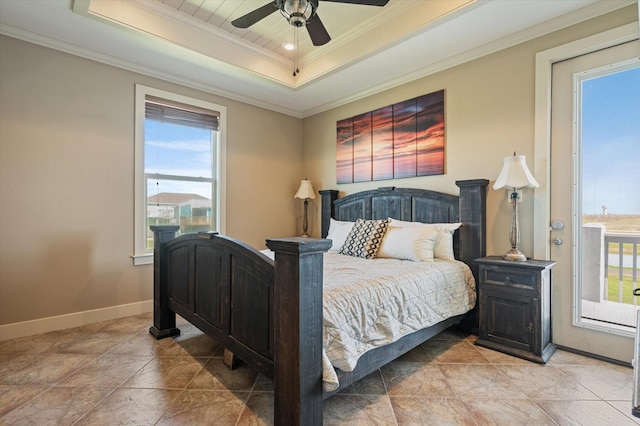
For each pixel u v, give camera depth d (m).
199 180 3.82
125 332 2.78
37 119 2.75
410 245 2.78
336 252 3.39
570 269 2.43
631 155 2.22
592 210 2.36
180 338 2.66
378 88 3.72
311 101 4.27
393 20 2.76
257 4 2.65
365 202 3.80
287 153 4.64
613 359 2.23
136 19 2.61
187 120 3.66
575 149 2.42
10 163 2.64
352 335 1.65
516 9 2.32
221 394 1.83
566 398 1.79
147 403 1.74
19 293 2.68
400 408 1.71
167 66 3.27
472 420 1.61
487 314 2.50
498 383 1.96
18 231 2.67
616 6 2.19
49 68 2.80
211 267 2.10
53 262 2.83
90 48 2.92
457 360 2.27
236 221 4.07
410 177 3.43
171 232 2.76
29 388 1.88
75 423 1.57
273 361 1.54
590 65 2.35
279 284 1.44
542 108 2.53
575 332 2.40
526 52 2.62
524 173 2.38
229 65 3.23
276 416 1.46
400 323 1.96
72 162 2.92
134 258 3.26
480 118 2.89
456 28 2.56
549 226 2.51
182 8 2.73
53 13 2.42
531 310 2.27
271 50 3.42
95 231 3.04
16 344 2.52
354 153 4.04
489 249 2.83
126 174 3.22
